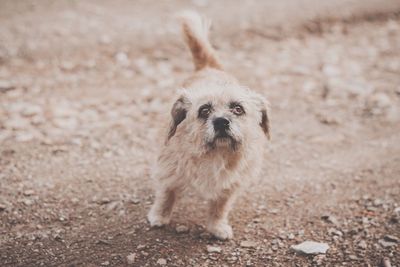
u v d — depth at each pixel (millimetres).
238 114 1071
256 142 1119
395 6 2725
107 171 1307
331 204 1228
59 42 2027
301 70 1939
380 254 1073
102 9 2527
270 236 1131
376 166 1359
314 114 1632
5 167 1281
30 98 1607
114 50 2004
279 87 1791
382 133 1524
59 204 1182
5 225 1112
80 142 1410
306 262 1059
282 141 1483
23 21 2232
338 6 2695
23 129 1443
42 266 1019
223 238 1116
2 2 2482
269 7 2680
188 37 1322
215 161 1071
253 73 1889
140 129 1498
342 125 1570
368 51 2193
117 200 1208
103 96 1662
